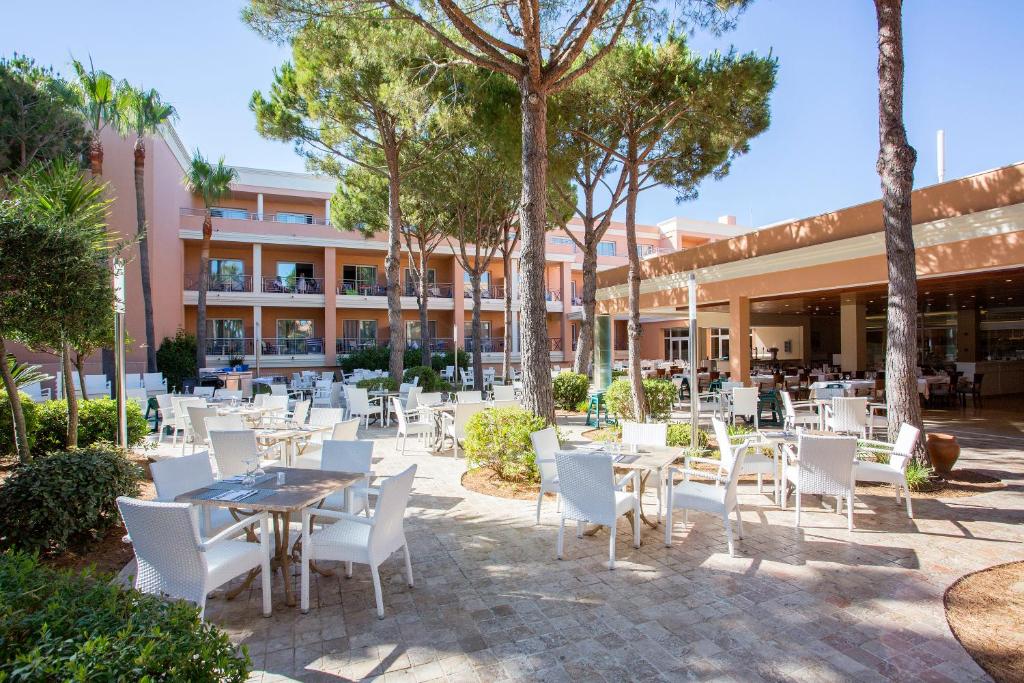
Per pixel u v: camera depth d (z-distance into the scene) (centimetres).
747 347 1290
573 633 312
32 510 392
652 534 473
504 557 426
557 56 757
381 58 927
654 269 1553
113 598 182
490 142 1046
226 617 333
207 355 2247
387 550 350
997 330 1775
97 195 525
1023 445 852
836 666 277
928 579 377
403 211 1748
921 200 928
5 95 1331
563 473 418
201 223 2222
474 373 1678
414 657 288
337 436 582
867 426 827
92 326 465
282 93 1281
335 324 2467
